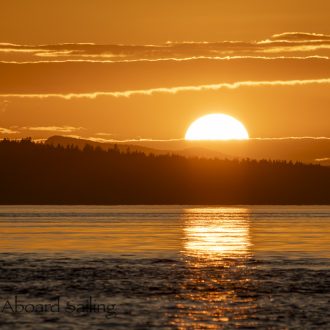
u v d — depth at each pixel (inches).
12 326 6171.3
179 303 7116.1
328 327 6136.8
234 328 6097.4
